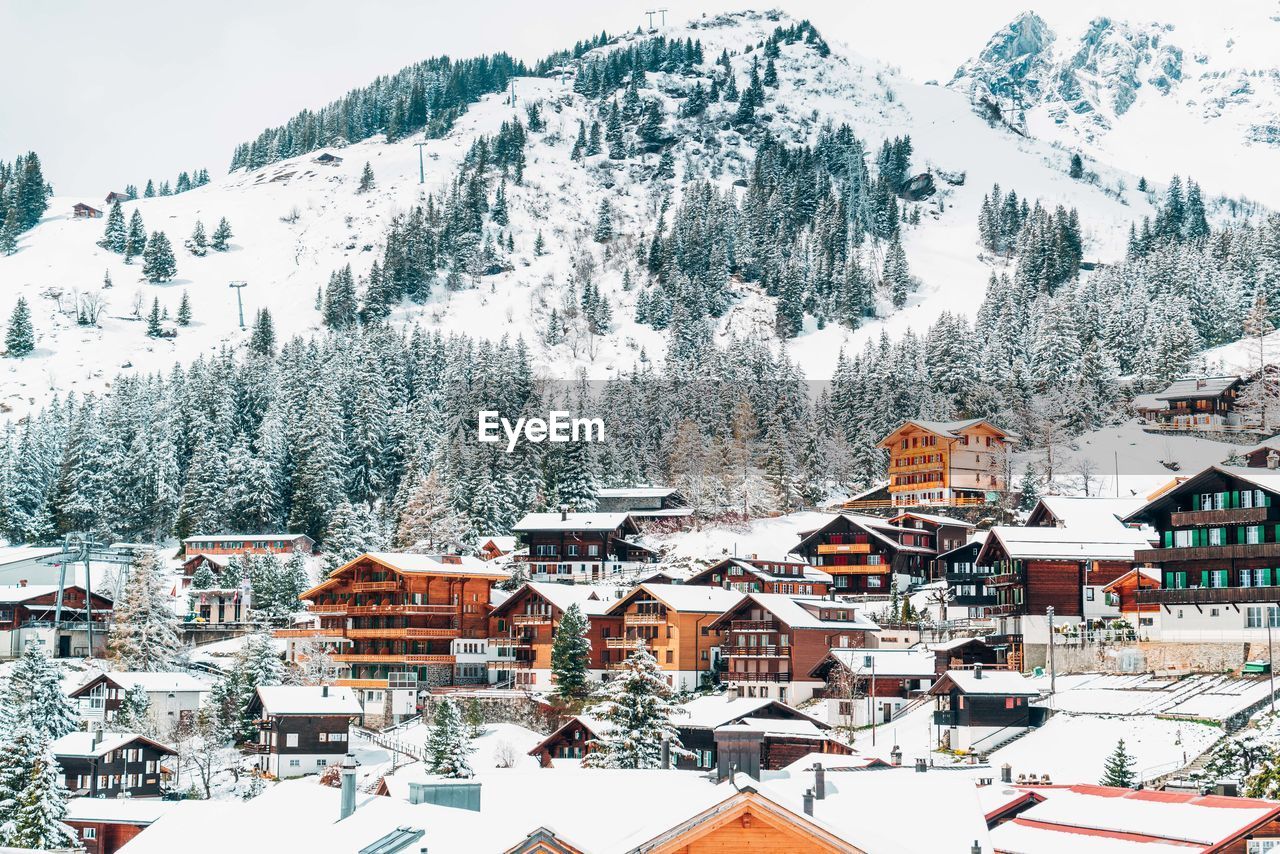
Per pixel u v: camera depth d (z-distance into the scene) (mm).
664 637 123438
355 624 136250
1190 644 96875
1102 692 95062
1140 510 99500
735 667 119375
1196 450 196500
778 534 180750
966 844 41594
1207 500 97062
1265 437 197000
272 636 138625
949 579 131000
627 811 40312
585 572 159750
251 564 169750
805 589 136000
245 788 101562
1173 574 98625
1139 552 99438
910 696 106875
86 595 153125
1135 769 80188
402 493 190875
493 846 37469
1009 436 188125
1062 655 106125
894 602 135875
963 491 182125
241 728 112625
